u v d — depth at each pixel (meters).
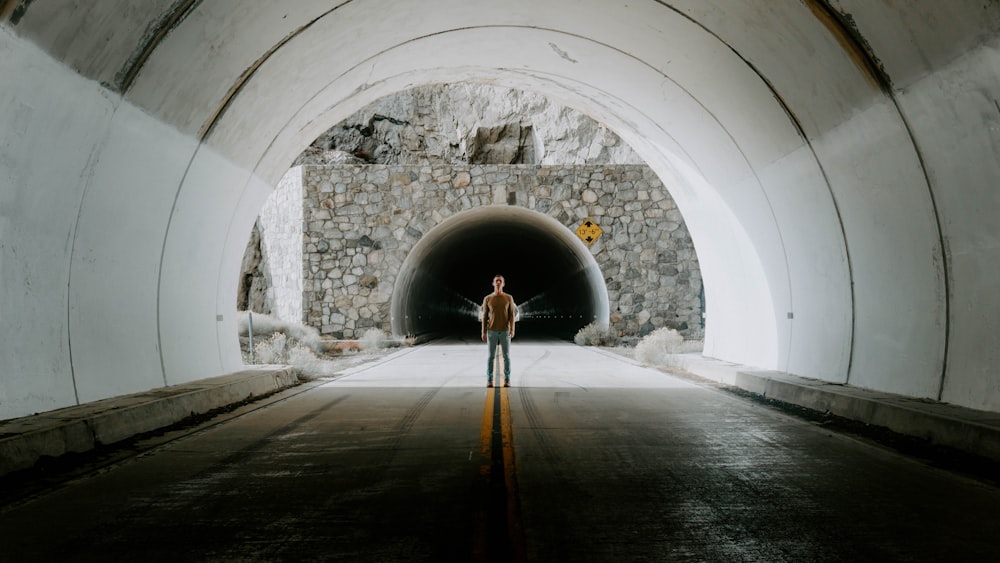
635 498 5.03
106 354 8.18
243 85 9.38
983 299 7.14
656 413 8.95
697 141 12.48
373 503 4.93
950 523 4.45
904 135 7.62
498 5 10.19
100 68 6.72
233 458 6.43
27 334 6.80
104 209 7.89
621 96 13.02
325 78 11.05
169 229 9.56
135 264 8.83
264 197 13.04
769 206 11.37
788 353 11.42
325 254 24.77
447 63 12.93
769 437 7.33
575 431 7.71
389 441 7.21
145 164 8.41
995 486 5.34
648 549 3.97
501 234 34.03
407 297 27.94
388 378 13.59
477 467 6.02
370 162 29.48
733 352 14.02
